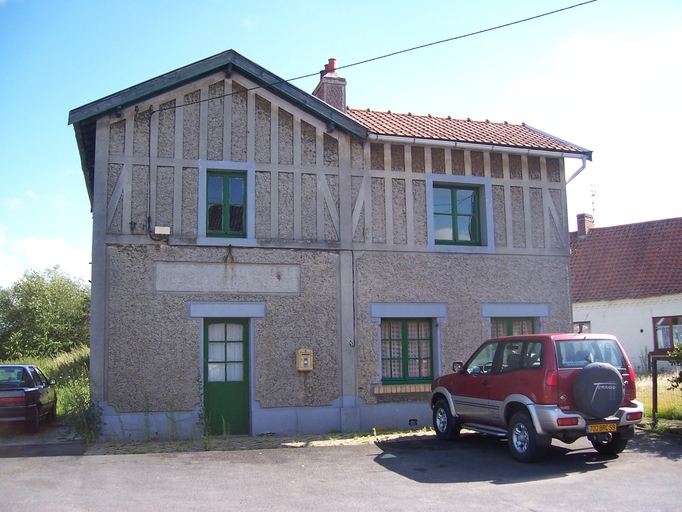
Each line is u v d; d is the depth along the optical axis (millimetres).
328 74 14953
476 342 13812
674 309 26031
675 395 14727
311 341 12789
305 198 13156
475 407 10422
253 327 12516
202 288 12336
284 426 12422
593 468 8984
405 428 13016
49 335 34000
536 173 14805
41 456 9953
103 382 11656
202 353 12188
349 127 13266
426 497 7445
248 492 7672
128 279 12000
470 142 14031
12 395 12164
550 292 14500
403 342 13586
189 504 7113
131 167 12273
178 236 12320
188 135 12633
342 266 13141
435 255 13797
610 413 8844
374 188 13602
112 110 12273
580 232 31953
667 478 8367
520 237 14477
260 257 12711
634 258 28688
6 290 36000
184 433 11891
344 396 12812
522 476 8523
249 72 12898
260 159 12984
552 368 8992
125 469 8945
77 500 7258
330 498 7398
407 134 13703
